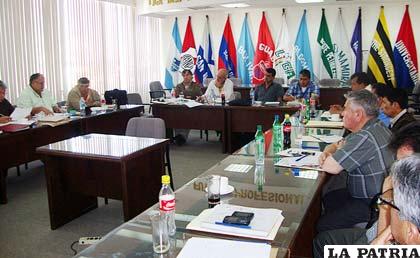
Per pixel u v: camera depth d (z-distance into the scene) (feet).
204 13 28.60
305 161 7.64
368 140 6.99
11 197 12.84
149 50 28.68
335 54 26.30
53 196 10.16
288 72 27.43
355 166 6.97
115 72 25.38
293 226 4.73
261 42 27.50
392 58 25.14
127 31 26.21
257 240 4.36
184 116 19.06
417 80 24.94
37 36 19.83
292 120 12.49
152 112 19.81
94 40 23.43
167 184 5.09
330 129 11.19
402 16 25.02
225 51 28.30
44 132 13.88
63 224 10.52
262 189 6.10
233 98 19.19
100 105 18.34
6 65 18.40
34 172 15.72
